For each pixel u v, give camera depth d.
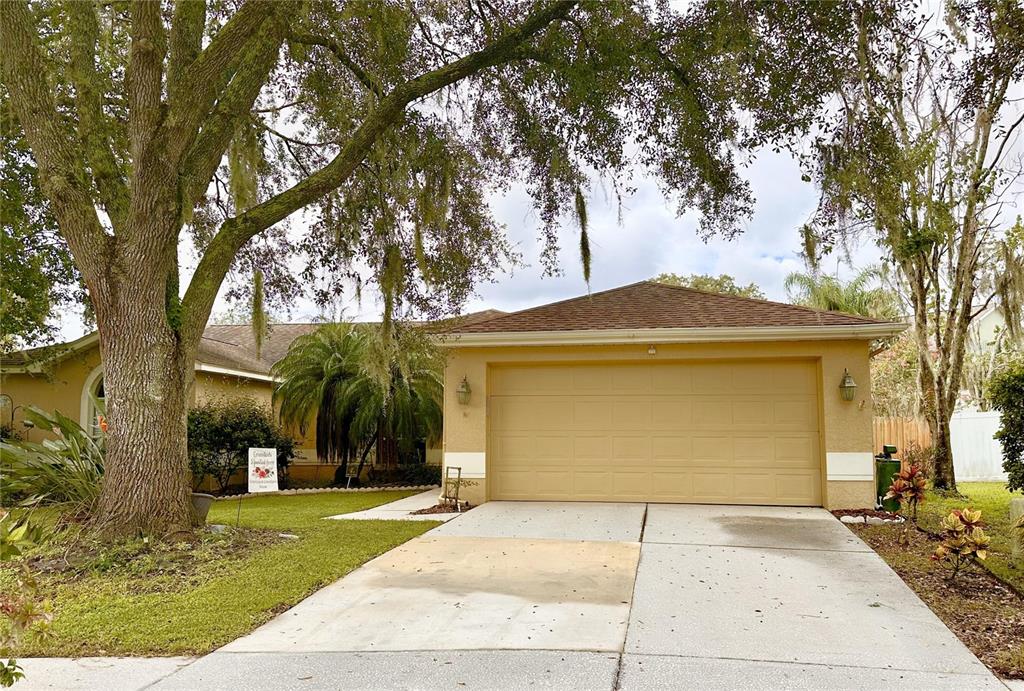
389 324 10.88
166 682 4.24
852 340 10.39
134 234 7.75
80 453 8.95
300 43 10.18
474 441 11.53
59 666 4.54
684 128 10.59
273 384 18.36
